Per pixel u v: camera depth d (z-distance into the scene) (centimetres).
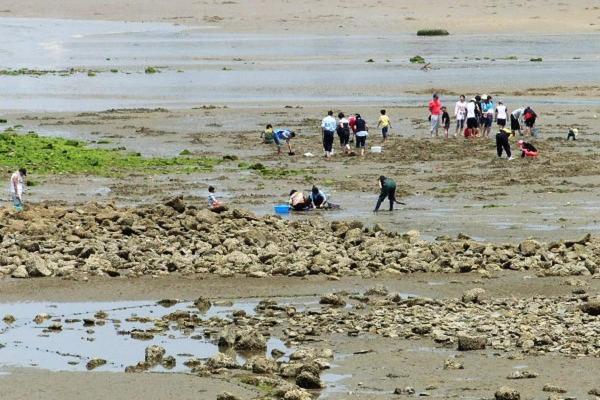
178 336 6141
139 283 7481
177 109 19775
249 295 7175
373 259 8119
